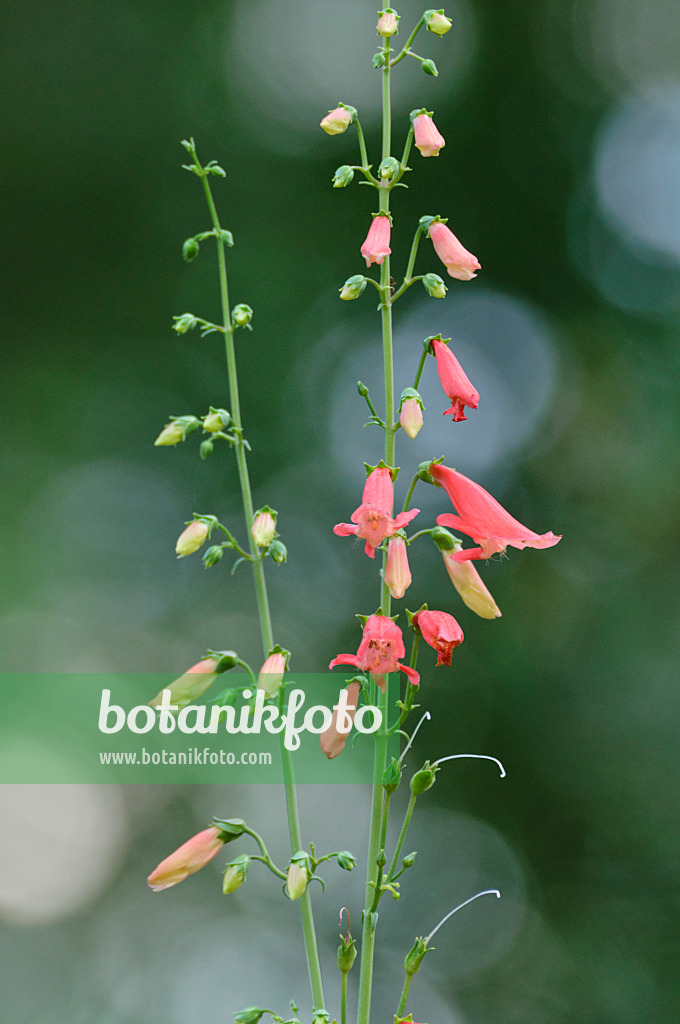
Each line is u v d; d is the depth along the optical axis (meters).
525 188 10.62
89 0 10.96
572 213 10.61
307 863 2.38
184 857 2.38
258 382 10.23
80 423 10.36
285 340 10.34
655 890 8.54
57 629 9.70
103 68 10.93
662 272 10.31
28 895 9.42
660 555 9.20
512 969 8.73
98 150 10.88
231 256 10.48
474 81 10.79
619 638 8.99
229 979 9.01
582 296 10.42
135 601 9.95
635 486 9.28
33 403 10.37
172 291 10.60
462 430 10.03
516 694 9.03
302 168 10.83
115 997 9.08
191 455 10.20
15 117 10.83
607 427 9.63
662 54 11.03
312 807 9.00
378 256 2.55
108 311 10.70
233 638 9.70
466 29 10.86
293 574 9.86
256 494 10.01
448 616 2.48
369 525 2.46
